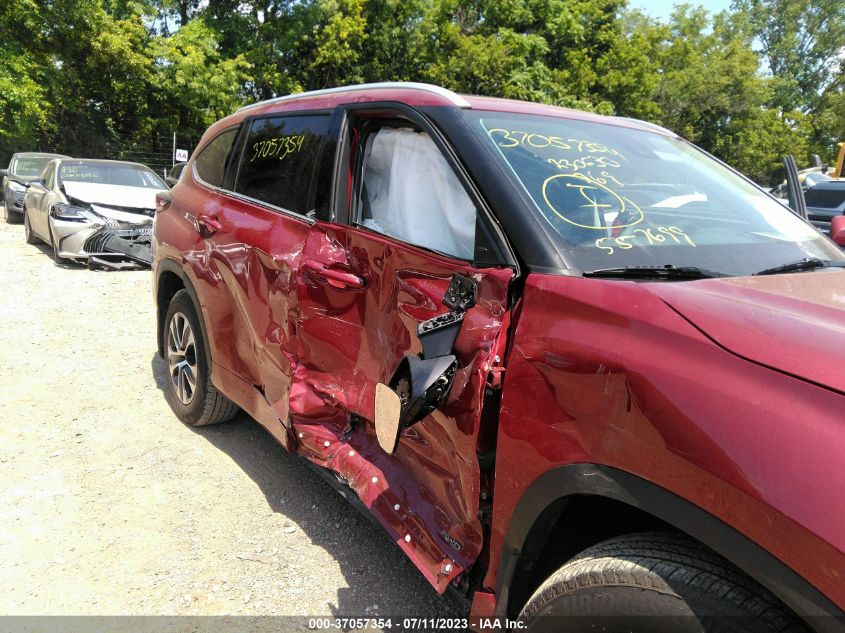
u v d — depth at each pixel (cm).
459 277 191
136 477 332
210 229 338
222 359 331
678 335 139
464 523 193
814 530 106
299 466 351
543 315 166
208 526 293
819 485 108
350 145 266
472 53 2156
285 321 272
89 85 2109
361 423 256
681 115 3266
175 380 396
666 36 3139
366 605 247
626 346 145
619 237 193
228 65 2030
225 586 254
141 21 2069
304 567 268
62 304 672
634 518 162
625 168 235
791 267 201
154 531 288
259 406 302
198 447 367
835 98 4644
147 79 2052
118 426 389
